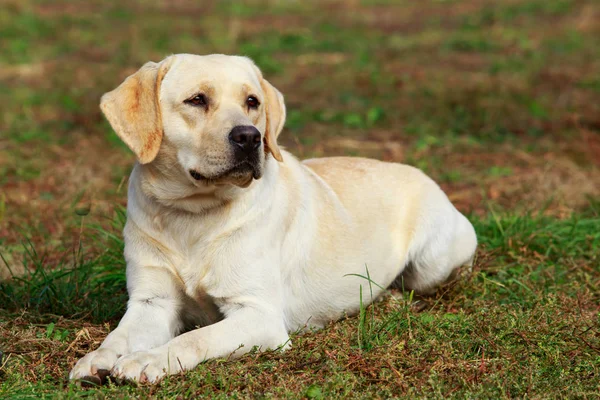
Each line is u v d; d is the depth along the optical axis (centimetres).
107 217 884
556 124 1477
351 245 689
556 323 622
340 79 1895
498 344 594
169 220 609
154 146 588
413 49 2359
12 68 2003
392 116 1537
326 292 675
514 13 3055
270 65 2031
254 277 604
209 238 604
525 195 1072
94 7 3359
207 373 526
